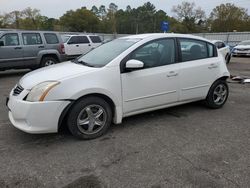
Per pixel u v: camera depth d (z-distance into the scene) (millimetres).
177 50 4801
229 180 2967
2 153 3580
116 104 4145
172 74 4668
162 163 3324
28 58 10078
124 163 3328
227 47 16109
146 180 2977
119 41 4895
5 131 4305
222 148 3729
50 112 3625
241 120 4863
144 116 5027
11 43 9672
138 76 4293
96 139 4020
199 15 76062
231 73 11531
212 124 4652
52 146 3785
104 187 2865
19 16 74688
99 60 4375
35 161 3381
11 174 3100
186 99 5016
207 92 5324
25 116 3588
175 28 73375
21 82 4000
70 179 3006
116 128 4434
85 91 3793
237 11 72000
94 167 3244
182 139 4027
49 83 3658
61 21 77938
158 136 4133
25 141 3939
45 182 2953
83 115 3914
